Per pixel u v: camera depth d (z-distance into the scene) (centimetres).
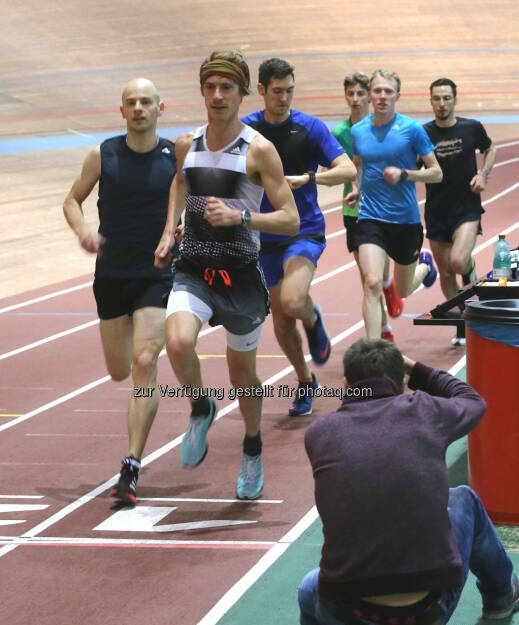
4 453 1005
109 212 878
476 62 6316
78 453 998
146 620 628
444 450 498
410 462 483
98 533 784
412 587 471
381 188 1183
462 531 541
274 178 749
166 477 916
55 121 4994
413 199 1194
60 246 2466
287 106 1000
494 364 728
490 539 577
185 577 693
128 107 868
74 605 655
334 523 482
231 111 741
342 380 1227
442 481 487
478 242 2364
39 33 6856
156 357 867
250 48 6569
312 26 6925
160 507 838
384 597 477
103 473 935
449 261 1377
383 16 7088
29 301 1900
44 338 1577
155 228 878
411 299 1744
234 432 1047
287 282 990
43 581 696
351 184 1367
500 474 739
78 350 1488
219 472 923
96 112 5212
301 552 727
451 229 1354
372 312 1148
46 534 787
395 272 1252
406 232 1195
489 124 5097
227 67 730
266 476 903
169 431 1061
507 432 732
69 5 7400
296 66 6222
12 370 1373
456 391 541
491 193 3272
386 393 513
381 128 1176
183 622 623
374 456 484
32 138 4553
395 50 6525
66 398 1216
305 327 1030
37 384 1290
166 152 888
